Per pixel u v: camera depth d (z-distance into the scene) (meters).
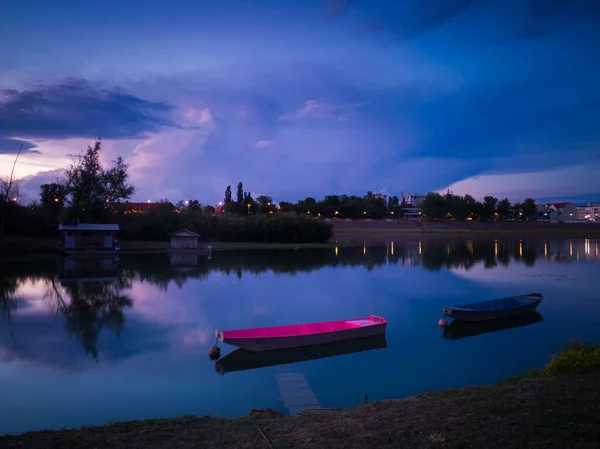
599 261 55.72
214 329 22.17
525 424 7.36
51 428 11.20
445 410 8.52
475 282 38.19
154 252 66.19
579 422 7.32
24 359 17.23
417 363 16.94
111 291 32.97
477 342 20.00
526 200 198.25
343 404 12.89
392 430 7.59
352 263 53.06
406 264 52.19
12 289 33.69
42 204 77.81
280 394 13.72
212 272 44.16
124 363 16.73
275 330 19.69
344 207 185.88
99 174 80.56
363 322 21.31
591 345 13.25
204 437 7.97
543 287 35.59
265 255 63.81
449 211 184.62
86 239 61.59
